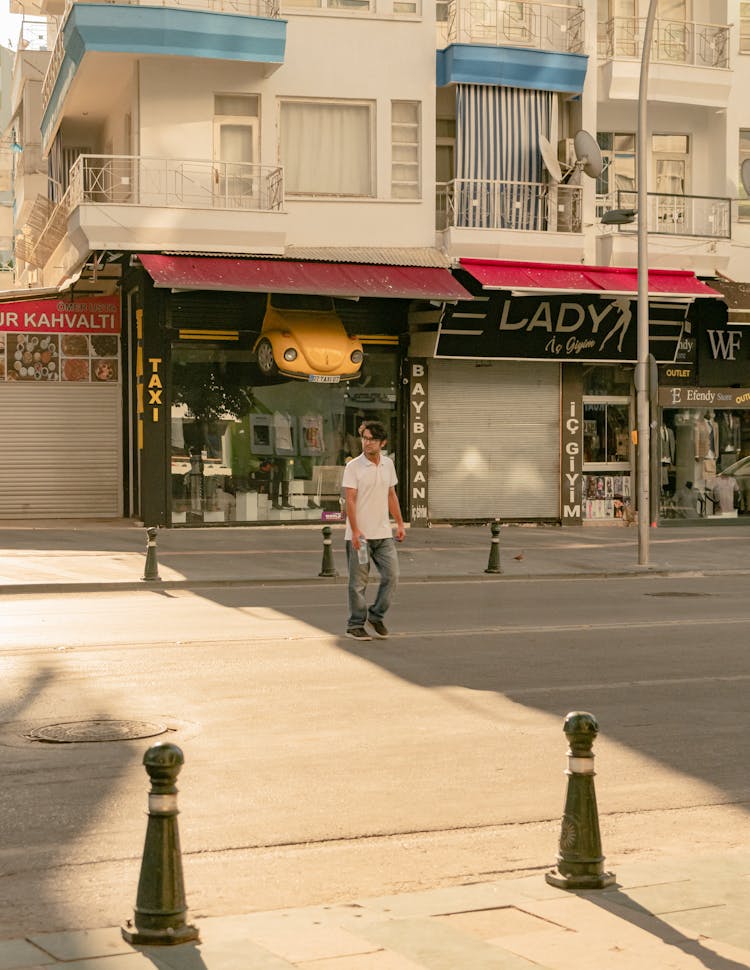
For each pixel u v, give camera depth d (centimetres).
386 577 1344
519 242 2836
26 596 1758
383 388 2880
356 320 2842
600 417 3086
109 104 2927
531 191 2900
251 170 2720
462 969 460
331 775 787
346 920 519
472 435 2944
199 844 654
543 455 3008
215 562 2127
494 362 2947
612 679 1116
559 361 2975
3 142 4253
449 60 2834
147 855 497
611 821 703
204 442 2725
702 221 3103
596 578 2109
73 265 2775
